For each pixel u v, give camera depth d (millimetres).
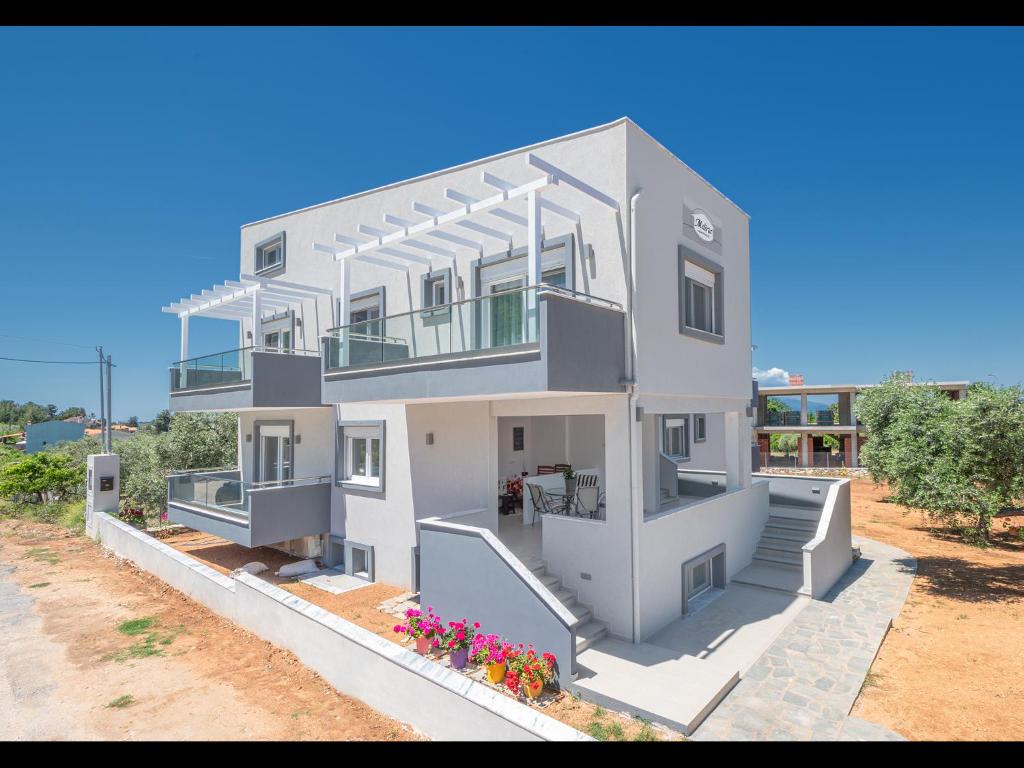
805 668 8203
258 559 15242
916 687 7633
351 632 7445
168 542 17469
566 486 14641
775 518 15094
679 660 8266
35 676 8117
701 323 12180
